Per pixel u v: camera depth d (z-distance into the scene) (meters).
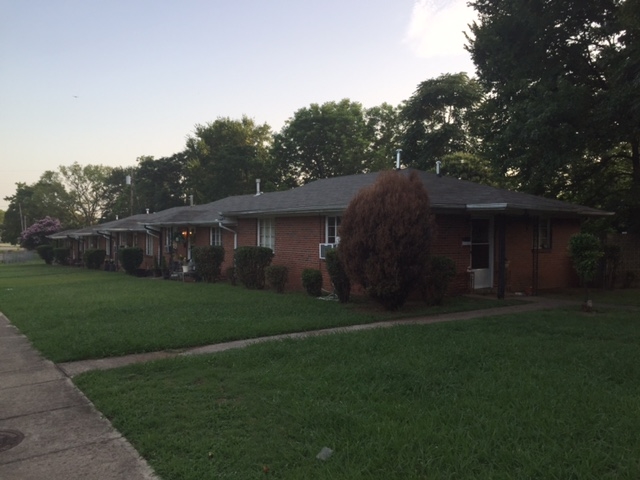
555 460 3.59
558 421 4.28
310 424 4.36
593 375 5.71
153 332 8.46
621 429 4.10
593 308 11.24
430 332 8.25
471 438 3.97
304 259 15.82
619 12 13.39
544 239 15.91
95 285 18.17
